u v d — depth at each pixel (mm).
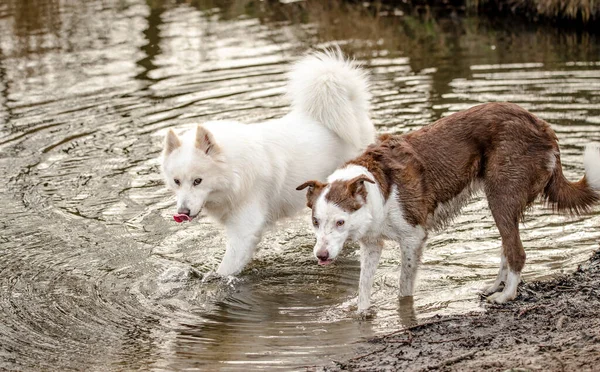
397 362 6324
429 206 7355
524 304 7273
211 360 6637
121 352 6848
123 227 9281
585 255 8211
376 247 7438
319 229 6914
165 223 9383
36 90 13852
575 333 6395
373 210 7016
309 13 18828
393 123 11453
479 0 18297
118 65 15094
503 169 7219
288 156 8523
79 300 7793
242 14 18875
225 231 9133
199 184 7914
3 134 11992
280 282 8164
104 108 12875
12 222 9406
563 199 7410
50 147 11469
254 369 6434
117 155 11141
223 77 14117
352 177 7004
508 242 7324
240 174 8109
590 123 11305
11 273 8305
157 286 8062
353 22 17875
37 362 6711
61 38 17016
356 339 6887
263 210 8438
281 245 9000
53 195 10070
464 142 7371
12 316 7512
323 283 8109
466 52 15180
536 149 7230
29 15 19094
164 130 11836
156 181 10383
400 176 7188
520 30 16625
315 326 7203
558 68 13898
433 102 12344
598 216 9148
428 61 14695
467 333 6742
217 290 8000
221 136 8156
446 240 8789
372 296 7727
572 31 16375
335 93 8617
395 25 17469
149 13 19109
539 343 6309
